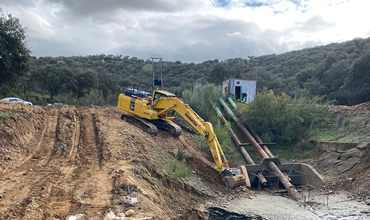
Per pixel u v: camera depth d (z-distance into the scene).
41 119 20.61
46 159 14.92
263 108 29.55
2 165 13.05
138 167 14.80
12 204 9.51
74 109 25.38
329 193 20.03
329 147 25.39
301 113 29.38
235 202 17.75
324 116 29.69
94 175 13.15
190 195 16.70
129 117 23.05
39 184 11.44
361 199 18.03
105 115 23.94
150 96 23.27
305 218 15.66
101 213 9.50
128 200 10.46
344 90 39.50
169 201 14.62
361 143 22.86
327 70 51.22
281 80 60.16
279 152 27.89
